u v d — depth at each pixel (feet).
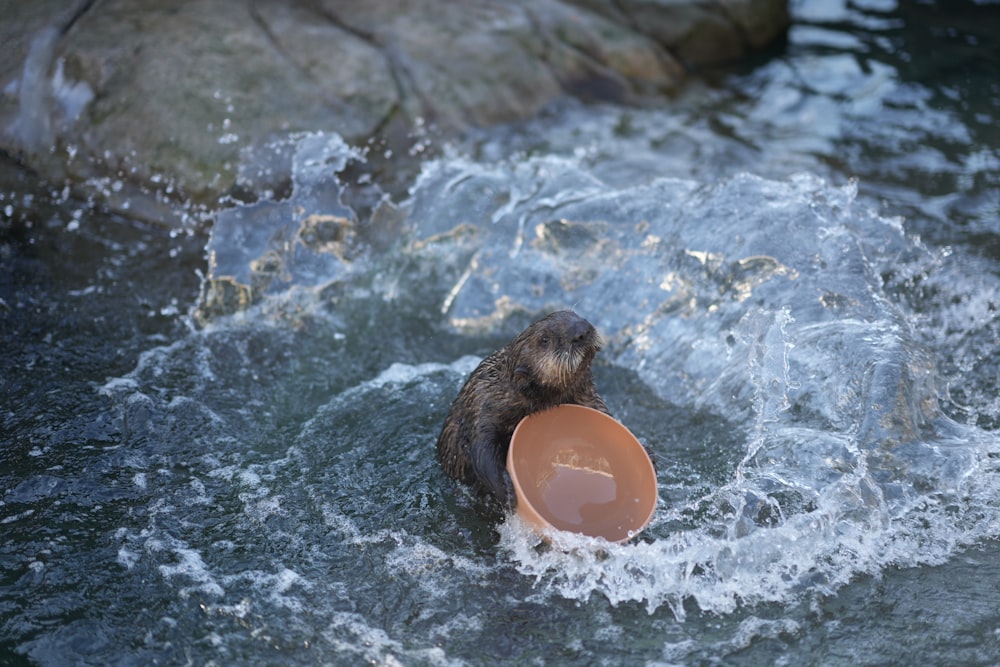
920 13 81.20
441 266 50.62
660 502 35.24
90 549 32.89
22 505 34.96
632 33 70.54
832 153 60.75
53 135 56.90
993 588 30.89
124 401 40.91
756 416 39.27
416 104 60.85
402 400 41.73
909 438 36.65
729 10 73.26
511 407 33.68
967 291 46.37
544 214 50.01
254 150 54.19
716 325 43.73
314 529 34.09
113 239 52.65
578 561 31.60
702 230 46.47
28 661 28.45
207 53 58.39
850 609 30.22
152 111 55.21
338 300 48.57
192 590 31.12
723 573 31.42
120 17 60.90
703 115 66.49
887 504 34.22
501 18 67.67
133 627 29.68
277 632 29.53
